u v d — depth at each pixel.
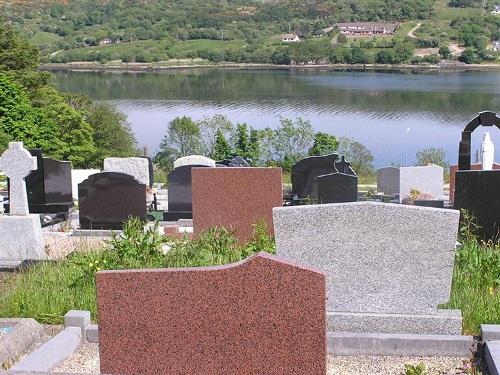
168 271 6.63
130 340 6.74
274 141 30.78
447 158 40.78
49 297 8.88
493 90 81.19
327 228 8.09
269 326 6.57
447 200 19.48
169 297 6.66
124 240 10.00
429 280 8.01
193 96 77.19
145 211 15.91
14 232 12.44
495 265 9.17
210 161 21.58
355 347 7.75
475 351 7.61
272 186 12.88
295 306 6.51
